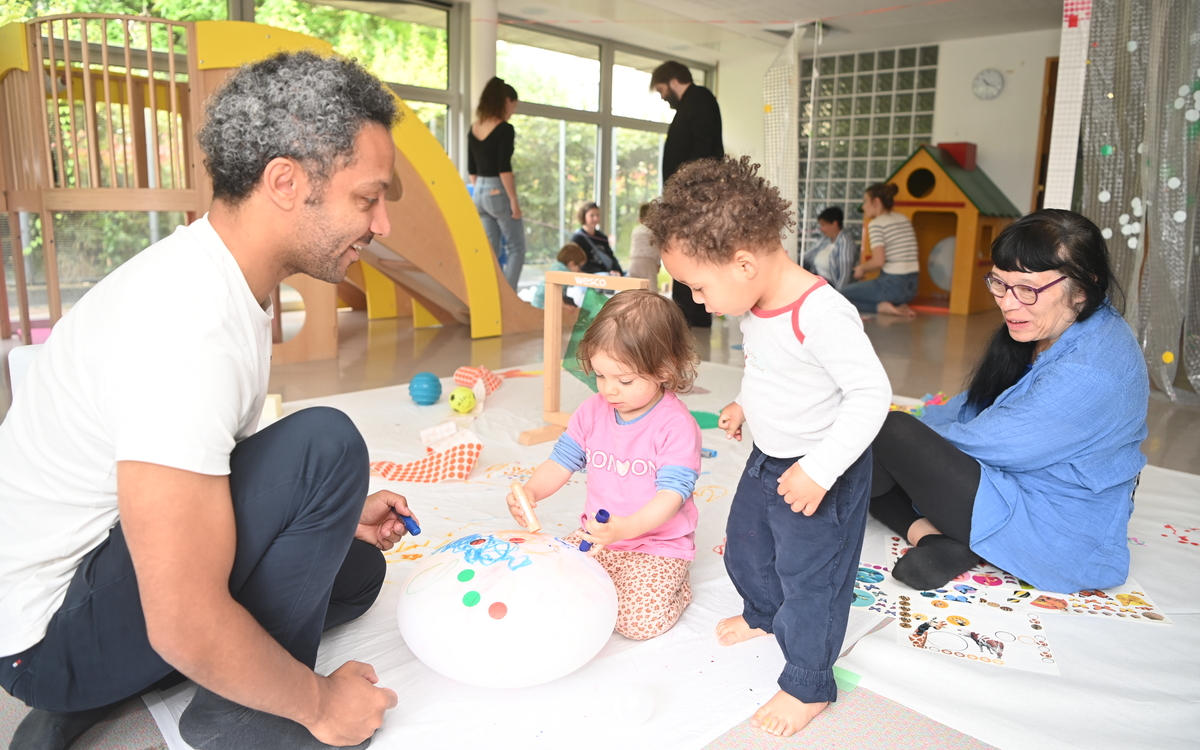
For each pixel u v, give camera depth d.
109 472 0.79
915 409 2.48
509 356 3.62
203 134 0.81
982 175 6.36
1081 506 1.41
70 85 2.75
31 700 0.86
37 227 4.09
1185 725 1.05
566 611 1.07
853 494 1.07
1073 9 2.64
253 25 2.83
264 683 0.79
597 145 7.02
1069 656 1.22
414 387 2.62
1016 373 1.54
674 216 1.03
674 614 1.27
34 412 0.81
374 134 0.83
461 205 3.84
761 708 1.04
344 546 0.90
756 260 1.02
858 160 7.02
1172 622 1.32
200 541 0.72
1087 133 3.00
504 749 0.97
